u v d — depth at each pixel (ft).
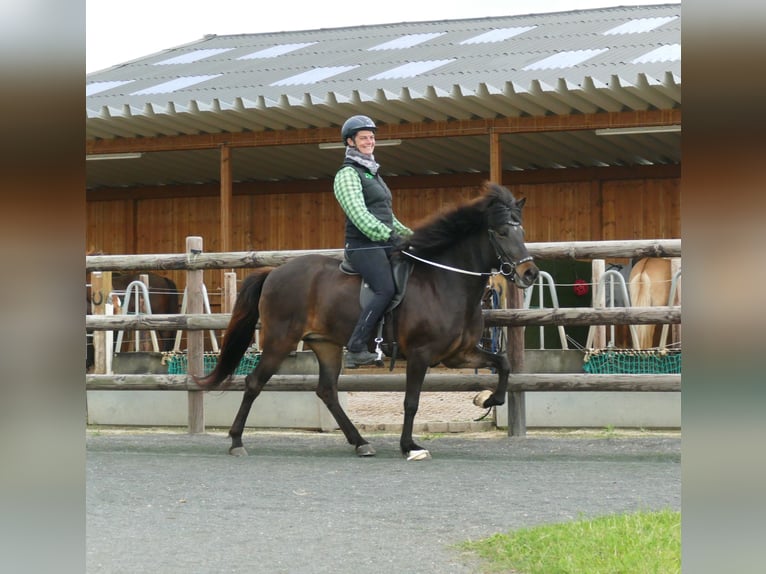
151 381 31.60
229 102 49.85
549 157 61.67
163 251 74.02
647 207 64.59
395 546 15.89
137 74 63.16
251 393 26.81
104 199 74.95
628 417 30.76
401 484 21.86
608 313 27.63
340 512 18.81
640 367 31.17
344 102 46.21
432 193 69.26
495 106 46.93
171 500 20.22
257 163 63.98
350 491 21.06
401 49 61.11
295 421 32.96
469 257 25.31
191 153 60.13
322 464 25.02
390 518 18.19
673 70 41.29
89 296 37.29
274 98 49.60
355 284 25.66
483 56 55.11
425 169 67.00
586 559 14.10
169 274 72.95
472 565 14.57
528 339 43.32
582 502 19.51
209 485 21.98
